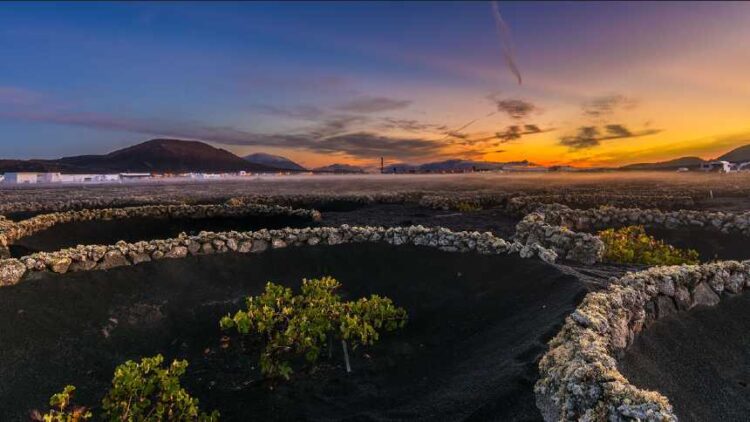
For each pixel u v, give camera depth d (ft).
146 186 204.33
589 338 17.90
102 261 35.53
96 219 70.85
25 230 59.26
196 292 34.30
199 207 76.79
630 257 39.75
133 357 26.96
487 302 30.12
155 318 30.86
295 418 21.11
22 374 23.24
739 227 48.91
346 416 20.67
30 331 26.45
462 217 80.74
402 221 77.25
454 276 34.60
